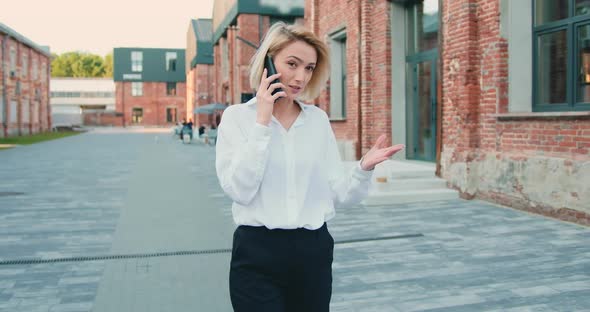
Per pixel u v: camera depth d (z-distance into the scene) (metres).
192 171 14.99
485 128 8.79
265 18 30.48
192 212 8.23
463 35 8.96
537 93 8.38
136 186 11.52
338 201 2.23
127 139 39.03
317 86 2.20
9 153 23.03
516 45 8.39
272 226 1.97
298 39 2.03
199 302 4.19
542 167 7.50
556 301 4.14
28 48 45.97
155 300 4.24
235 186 1.93
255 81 2.10
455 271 4.97
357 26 13.13
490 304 4.09
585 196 6.80
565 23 7.71
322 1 16.14
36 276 4.93
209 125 51.19
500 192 8.41
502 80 8.45
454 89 9.27
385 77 12.33
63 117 71.50
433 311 3.96
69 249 5.91
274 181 2.01
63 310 4.05
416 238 6.30
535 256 5.45
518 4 8.34
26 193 10.46
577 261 5.25
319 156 2.12
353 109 13.75
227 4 34.53
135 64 76.50
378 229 6.81
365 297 4.29
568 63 7.67
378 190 9.03
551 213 7.36
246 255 2.00
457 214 7.75
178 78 77.19
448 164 9.44
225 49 39.28
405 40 12.38
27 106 46.41
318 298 2.04
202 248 5.89
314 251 2.03
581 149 6.94
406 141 12.54
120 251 5.80
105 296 4.34
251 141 1.91
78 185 11.72
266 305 1.97
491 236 6.35
